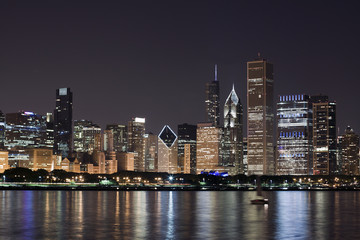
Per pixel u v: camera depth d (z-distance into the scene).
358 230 149.25
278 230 148.88
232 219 183.88
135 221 171.75
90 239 127.50
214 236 135.00
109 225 158.25
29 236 132.62
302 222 173.25
